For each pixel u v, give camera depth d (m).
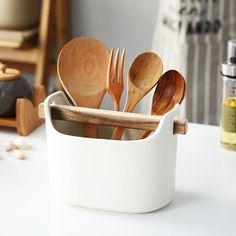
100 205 1.12
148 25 2.95
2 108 1.50
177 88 1.19
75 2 3.00
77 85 1.22
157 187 1.11
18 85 1.51
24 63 3.10
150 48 2.98
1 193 1.19
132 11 2.95
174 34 2.58
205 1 2.53
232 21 2.57
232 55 1.37
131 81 1.20
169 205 1.16
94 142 1.08
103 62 1.23
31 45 2.89
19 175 1.27
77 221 1.09
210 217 1.12
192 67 2.60
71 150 1.10
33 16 2.89
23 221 1.09
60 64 1.21
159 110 1.20
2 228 1.07
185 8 2.53
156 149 1.08
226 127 1.40
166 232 1.07
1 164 1.32
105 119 1.17
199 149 1.42
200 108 2.65
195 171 1.31
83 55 1.23
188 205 1.16
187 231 1.07
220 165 1.34
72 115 1.18
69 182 1.12
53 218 1.10
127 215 1.12
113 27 3.00
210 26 2.56
